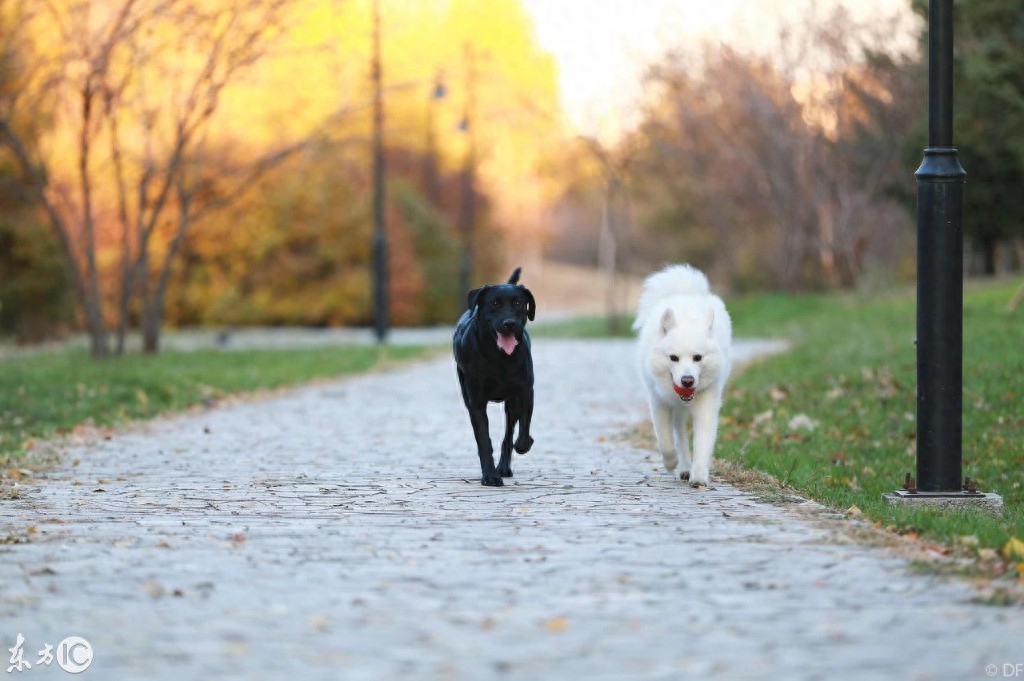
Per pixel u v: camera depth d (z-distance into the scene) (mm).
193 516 8195
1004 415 12859
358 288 55250
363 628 5254
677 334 9336
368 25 37312
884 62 39000
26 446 12234
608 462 11156
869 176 43188
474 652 4883
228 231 49281
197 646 4988
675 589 5945
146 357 26141
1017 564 6266
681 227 62000
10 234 35562
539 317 65500
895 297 37344
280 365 24156
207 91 25438
